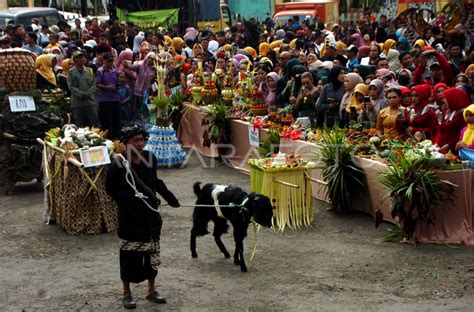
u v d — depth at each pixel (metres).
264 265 7.83
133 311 6.62
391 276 7.39
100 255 8.32
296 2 32.19
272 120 12.06
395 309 6.52
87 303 6.85
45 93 13.91
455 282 7.18
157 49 18.78
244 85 13.68
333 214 9.84
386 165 9.04
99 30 24.59
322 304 6.68
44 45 20.70
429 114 9.80
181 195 11.08
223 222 7.97
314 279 7.36
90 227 9.11
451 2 18.64
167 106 13.52
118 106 14.78
